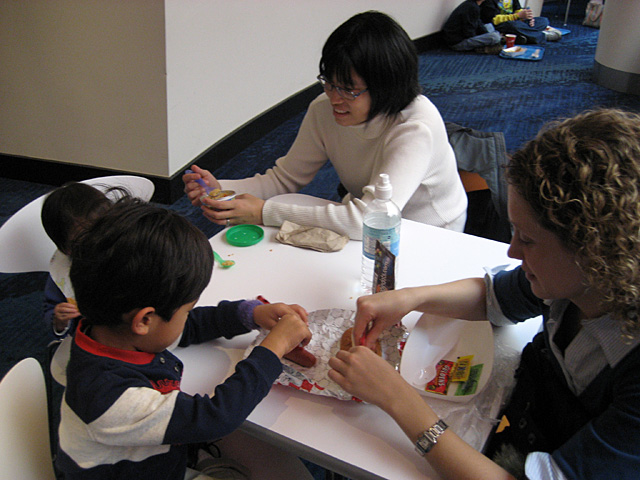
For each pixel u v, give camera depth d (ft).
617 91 15.01
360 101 4.83
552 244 2.35
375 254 3.65
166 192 9.78
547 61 18.10
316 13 13.12
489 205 6.54
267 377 2.91
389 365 2.90
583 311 2.61
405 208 5.69
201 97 9.92
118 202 2.88
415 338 3.37
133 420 2.60
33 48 9.10
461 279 3.93
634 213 2.09
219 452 3.67
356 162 5.54
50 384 4.52
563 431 2.77
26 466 3.02
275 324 3.34
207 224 9.28
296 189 6.17
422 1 18.04
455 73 17.01
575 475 2.33
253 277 4.09
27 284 7.86
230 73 10.63
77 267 2.61
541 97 14.69
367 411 2.98
